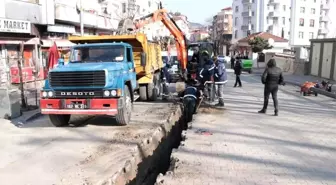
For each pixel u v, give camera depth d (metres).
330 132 8.60
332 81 24.36
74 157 7.01
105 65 9.45
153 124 9.89
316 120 10.09
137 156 7.30
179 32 17.06
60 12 24.20
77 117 11.20
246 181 5.39
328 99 15.02
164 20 16.34
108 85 8.88
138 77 13.13
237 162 6.29
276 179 5.48
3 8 18.03
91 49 10.67
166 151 9.34
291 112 11.44
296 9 72.56
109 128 9.51
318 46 28.48
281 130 8.77
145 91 13.85
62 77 8.95
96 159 6.86
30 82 17.34
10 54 18.55
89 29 32.16
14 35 18.55
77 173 6.11
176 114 11.82
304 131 8.68
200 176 5.60
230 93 16.58
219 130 8.72
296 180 5.44
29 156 7.08
